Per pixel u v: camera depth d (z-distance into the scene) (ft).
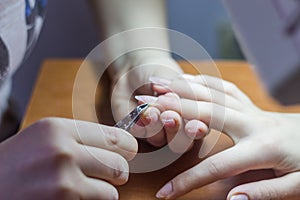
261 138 1.68
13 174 1.44
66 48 3.13
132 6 2.10
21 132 1.53
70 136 1.49
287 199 1.60
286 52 1.04
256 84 2.03
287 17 1.06
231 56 2.88
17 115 2.32
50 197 1.41
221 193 1.63
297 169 1.65
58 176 1.42
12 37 1.81
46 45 3.10
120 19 2.08
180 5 3.10
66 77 2.14
